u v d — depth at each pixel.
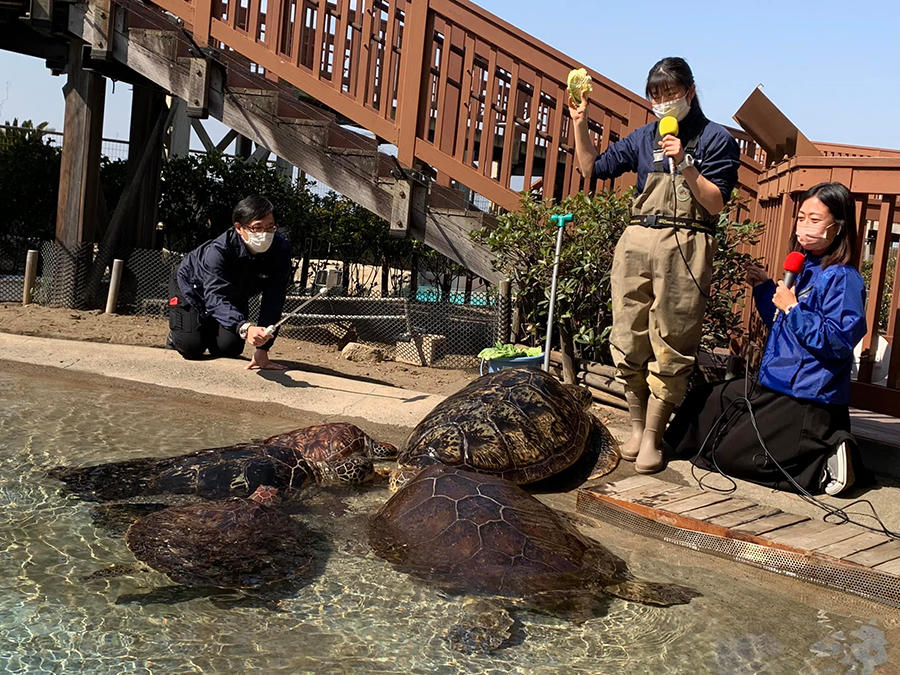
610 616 1.90
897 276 3.24
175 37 5.24
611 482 2.84
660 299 2.82
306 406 3.75
